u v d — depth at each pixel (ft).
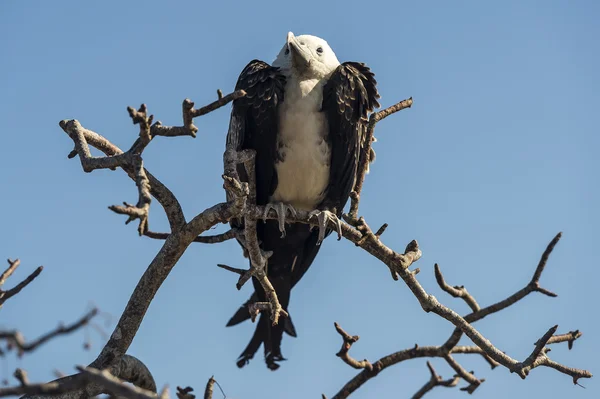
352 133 40.06
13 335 18.02
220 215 30.53
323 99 40.01
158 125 26.40
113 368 30.17
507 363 33.04
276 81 39.06
